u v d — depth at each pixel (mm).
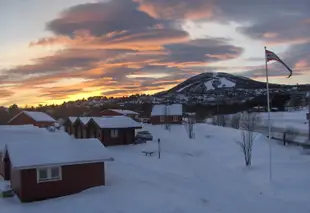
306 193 21094
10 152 21828
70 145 23578
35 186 20734
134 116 88562
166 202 19453
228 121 78438
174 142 48031
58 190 21422
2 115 104125
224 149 41219
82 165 22297
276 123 72312
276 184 23484
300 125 66938
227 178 26734
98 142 24688
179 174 28297
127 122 46781
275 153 36312
